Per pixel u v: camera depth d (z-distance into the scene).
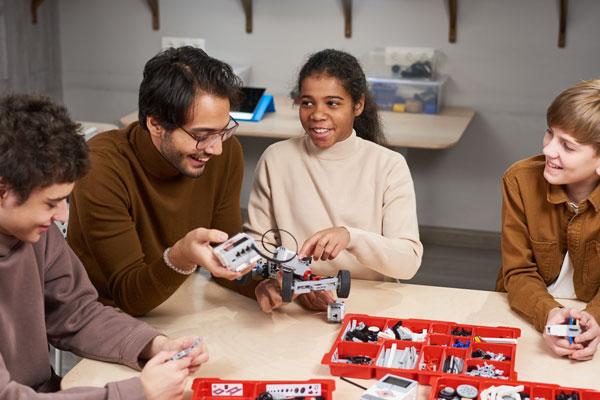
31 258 1.40
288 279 1.53
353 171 1.90
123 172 1.65
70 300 1.53
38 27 3.87
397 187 1.88
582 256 1.74
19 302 1.41
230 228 1.87
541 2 3.60
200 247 1.47
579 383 1.44
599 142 1.61
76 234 1.75
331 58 1.82
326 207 1.91
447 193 3.96
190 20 3.94
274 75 3.95
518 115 3.77
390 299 1.74
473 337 1.52
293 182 1.92
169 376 1.32
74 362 2.62
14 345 1.42
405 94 3.60
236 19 3.90
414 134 3.24
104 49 4.05
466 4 3.67
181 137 1.51
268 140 3.97
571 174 1.65
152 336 1.47
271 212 1.96
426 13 3.71
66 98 4.15
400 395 1.31
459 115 3.61
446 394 1.34
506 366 1.43
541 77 3.71
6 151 1.19
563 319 1.56
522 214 1.80
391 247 1.76
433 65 3.59
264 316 1.66
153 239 1.75
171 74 1.48
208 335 1.58
